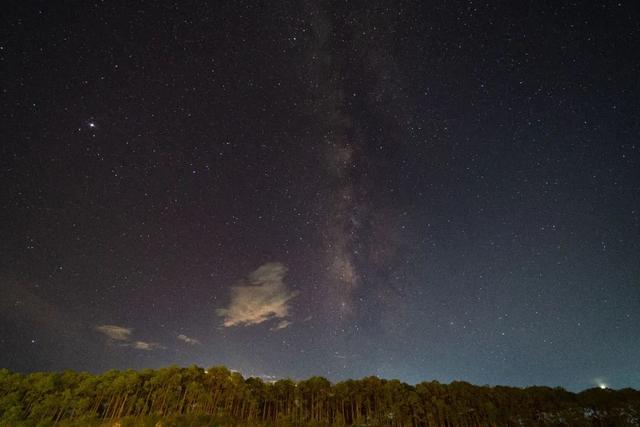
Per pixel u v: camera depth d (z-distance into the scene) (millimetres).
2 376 56094
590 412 54625
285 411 63594
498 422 55562
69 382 59156
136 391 59969
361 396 64875
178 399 60469
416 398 60156
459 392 61781
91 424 49812
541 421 54781
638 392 57188
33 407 52062
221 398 62750
